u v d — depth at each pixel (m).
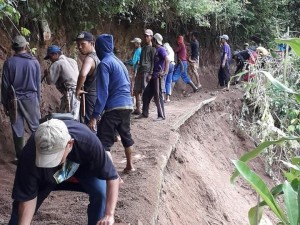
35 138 1.71
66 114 1.94
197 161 6.11
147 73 6.17
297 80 7.19
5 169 3.91
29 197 1.84
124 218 2.71
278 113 7.46
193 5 9.02
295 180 1.59
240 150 8.53
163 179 4.04
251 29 12.68
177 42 9.22
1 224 2.73
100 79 3.27
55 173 1.86
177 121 6.05
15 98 3.81
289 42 1.51
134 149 4.51
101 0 6.21
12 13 3.58
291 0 13.77
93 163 1.93
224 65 10.30
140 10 7.98
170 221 3.62
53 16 5.77
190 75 10.66
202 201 5.11
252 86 6.39
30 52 4.72
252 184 1.41
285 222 1.44
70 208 2.96
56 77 4.08
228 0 11.02
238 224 5.39
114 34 7.92
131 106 3.44
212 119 8.32
